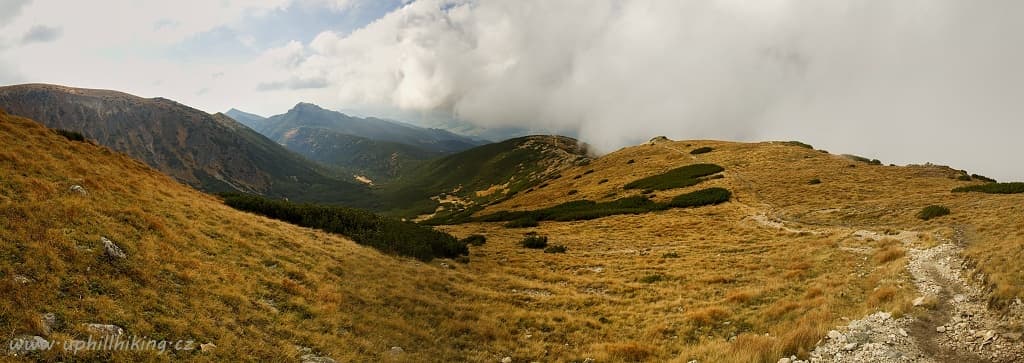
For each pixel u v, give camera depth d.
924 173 52.25
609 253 34.75
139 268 13.54
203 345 10.94
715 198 51.94
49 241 12.69
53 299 10.55
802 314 15.70
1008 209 28.28
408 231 34.22
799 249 28.92
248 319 13.16
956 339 11.26
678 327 16.66
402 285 20.88
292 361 11.52
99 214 16.22
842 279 19.92
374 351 13.38
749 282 22.94
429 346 14.70
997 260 15.38
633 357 14.16
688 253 32.19
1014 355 9.75
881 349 10.93
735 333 15.49
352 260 23.17
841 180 52.28
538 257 33.91
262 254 19.55
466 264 29.94
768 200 48.56
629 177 83.69
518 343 15.84
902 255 22.34
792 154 73.00
